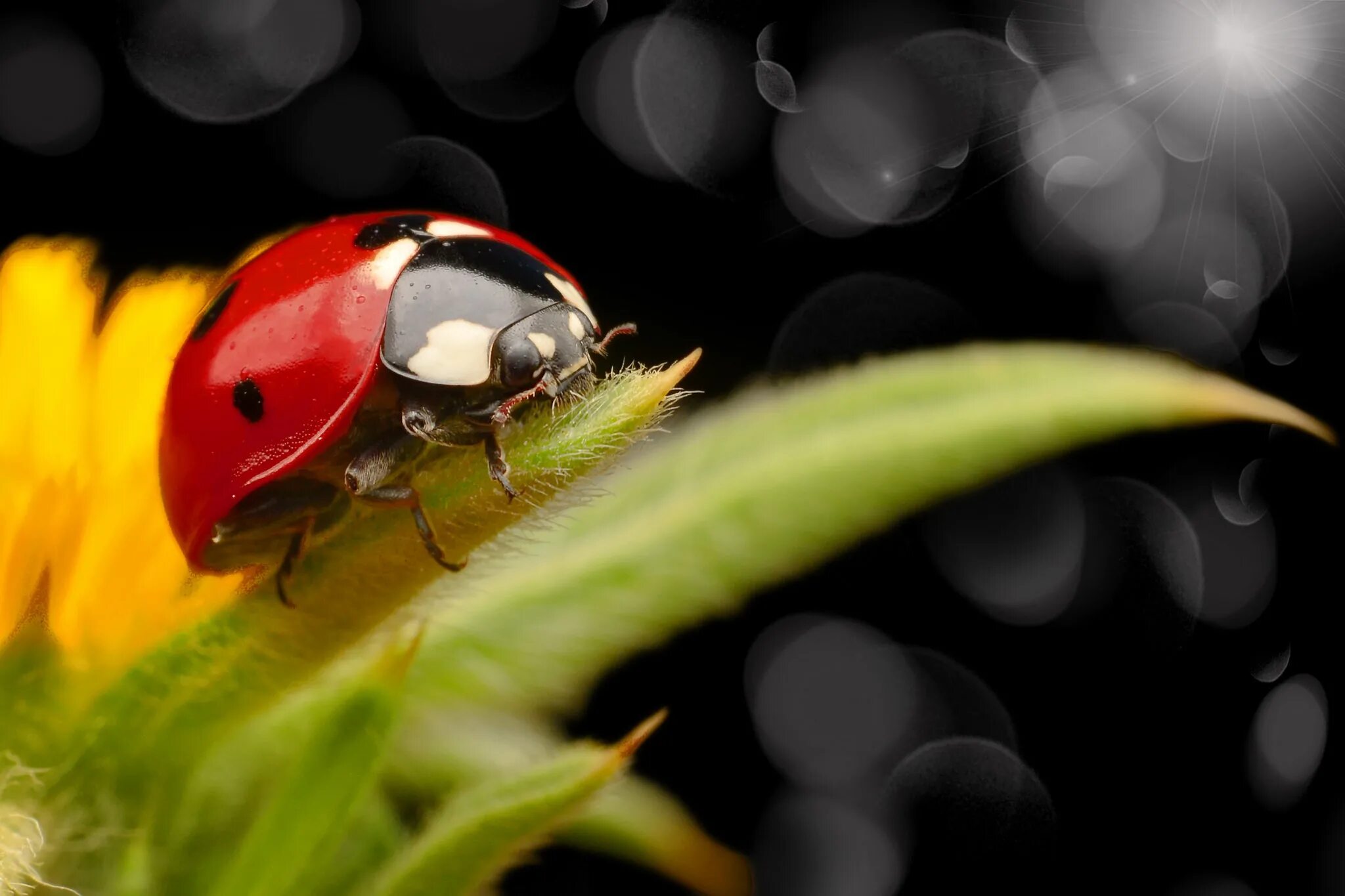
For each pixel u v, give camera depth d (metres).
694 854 0.07
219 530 0.07
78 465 0.07
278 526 0.07
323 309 0.07
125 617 0.07
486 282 0.07
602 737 0.10
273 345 0.07
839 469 0.07
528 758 0.07
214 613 0.07
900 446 0.07
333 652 0.07
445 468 0.07
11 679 0.07
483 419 0.07
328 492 0.07
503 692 0.07
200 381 0.07
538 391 0.07
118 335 0.07
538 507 0.07
